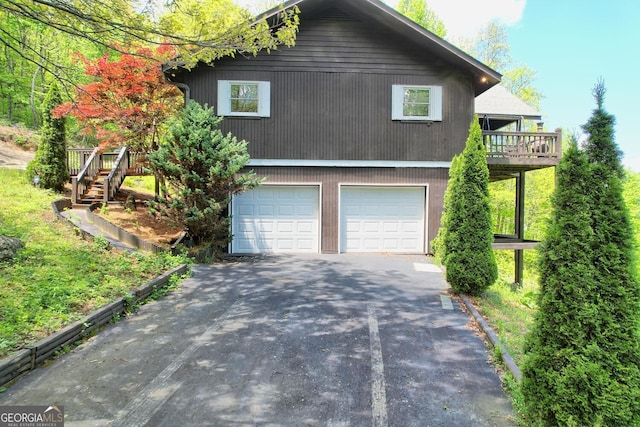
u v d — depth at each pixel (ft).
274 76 35.27
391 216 36.65
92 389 11.37
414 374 12.70
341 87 35.76
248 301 20.13
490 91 47.11
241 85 35.24
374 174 36.11
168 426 9.73
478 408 10.75
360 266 29.73
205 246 31.09
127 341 14.84
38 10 16.47
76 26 18.10
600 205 8.77
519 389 10.74
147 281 20.72
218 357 13.66
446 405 10.88
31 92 81.41
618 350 8.23
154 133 38.83
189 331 15.98
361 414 10.41
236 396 11.19
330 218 35.88
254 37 18.58
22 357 11.94
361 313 18.60
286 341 15.15
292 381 12.10
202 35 17.74
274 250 35.88
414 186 36.52
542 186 77.15
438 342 15.34
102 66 35.47
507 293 24.63
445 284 24.43
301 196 36.06
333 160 35.73
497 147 39.04
